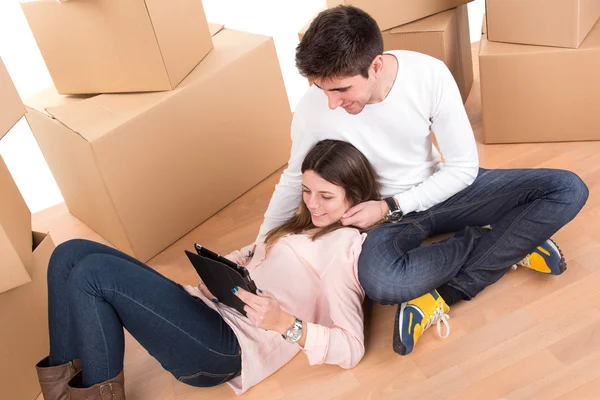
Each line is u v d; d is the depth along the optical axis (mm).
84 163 2332
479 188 2039
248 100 2633
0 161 2154
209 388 1988
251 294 1678
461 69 2830
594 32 2422
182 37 2432
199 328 1767
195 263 1766
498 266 1976
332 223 1976
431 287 1919
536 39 2430
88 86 2520
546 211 1934
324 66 1677
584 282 2016
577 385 1731
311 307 1917
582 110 2484
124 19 2287
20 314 2037
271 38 2656
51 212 2916
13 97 2025
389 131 1932
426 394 1807
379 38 1729
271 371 1946
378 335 2020
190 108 2451
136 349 2180
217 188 2664
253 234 2576
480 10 3719
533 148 2609
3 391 1979
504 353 1864
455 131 1921
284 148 2848
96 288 1679
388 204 1989
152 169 2420
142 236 2479
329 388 1893
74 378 1757
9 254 1909
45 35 2455
